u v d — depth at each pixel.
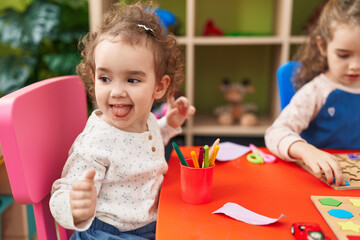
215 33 2.21
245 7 2.39
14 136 0.60
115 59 0.68
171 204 0.63
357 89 1.11
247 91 2.33
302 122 1.08
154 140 0.84
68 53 2.13
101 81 0.71
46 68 2.32
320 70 1.17
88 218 0.60
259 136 2.14
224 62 2.46
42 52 2.30
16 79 2.04
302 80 1.21
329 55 1.04
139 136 0.78
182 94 2.05
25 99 0.63
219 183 0.73
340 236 0.51
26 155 0.63
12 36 1.95
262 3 2.38
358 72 0.99
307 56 1.21
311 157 0.78
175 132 1.01
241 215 0.58
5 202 1.26
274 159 0.87
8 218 1.38
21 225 1.38
